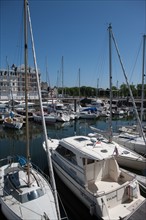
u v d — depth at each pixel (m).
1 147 17.77
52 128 27.59
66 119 30.61
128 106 51.25
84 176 8.30
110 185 8.69
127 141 15.37
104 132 18.84
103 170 9.16
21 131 24.78
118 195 7.67
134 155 11.88
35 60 7.63
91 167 8.73
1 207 7.36
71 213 8.12
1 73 66.50
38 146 17.91
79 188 8.37
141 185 9.09
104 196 7.32
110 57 13.75
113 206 7.54
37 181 8.12
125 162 11.78
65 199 8.92
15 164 9.97
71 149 9.57
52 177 6.58
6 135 23.00
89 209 7.75
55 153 11.00
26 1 6.95
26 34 7.09
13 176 8.29
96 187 8.54
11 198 7.30
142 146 14.50
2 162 13.47
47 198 7.30
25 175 8.32
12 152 15.98
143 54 18.39
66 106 42.53
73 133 24.00
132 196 7.86
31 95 44.12
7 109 34.06
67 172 9.44
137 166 11.52
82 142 10.19
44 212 6.61
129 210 7.35
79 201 8.55
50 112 33.84
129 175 8.64
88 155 8.48
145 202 7.81
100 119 37.22
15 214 6.53
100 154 8.58
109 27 13.64
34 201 7.07
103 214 7.06
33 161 13.59
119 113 40.78
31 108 38.00
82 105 50.06
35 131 25.09
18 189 7.46
